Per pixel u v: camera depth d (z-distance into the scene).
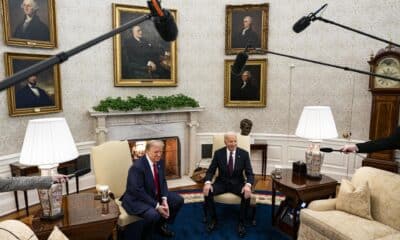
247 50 2.31
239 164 3.32
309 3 4.65
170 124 4.93
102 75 4.52
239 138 3.76
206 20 5.02
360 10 4.39
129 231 3.08
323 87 4.73
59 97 4.12
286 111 5.01
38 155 2.01
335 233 2.33
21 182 1.85
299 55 4.82
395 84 3.89
